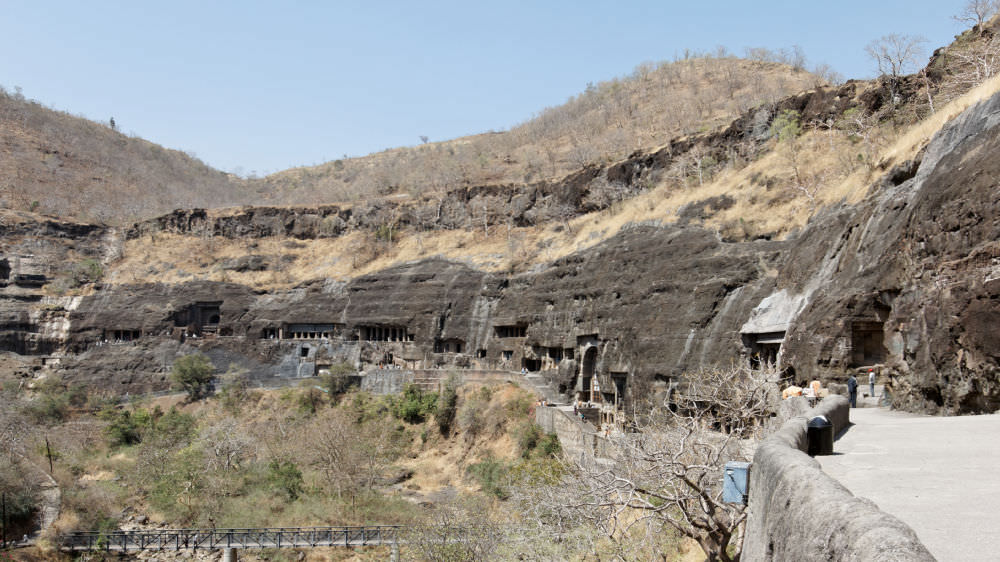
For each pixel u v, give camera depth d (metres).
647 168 94.50
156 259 120.69
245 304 107.38
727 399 31.92
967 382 24.16
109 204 150.88
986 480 12.46
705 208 69.81
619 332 65.38
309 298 105.69
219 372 98.62
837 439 19.33
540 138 174.25
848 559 6.39
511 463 62.53
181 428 75.12
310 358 98.06
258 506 55.19
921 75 65.88
